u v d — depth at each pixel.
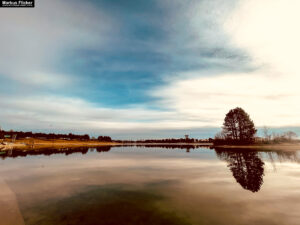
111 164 22.19
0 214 7.54
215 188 11.23
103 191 10.81
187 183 12.54
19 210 7.98
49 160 26.34
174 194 10.16
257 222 6.71
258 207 8.13
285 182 12.41
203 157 28.53
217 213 7.54
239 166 18.95
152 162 23.84
